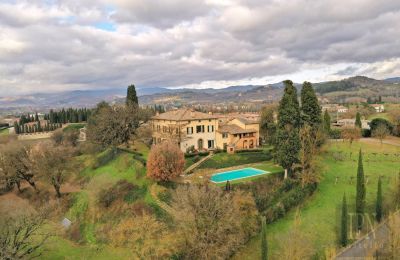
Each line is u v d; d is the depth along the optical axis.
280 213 50.81
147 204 55.84
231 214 41.66
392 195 53.44
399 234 39.66
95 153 101.38
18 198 78.69
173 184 59.03
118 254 44.69
